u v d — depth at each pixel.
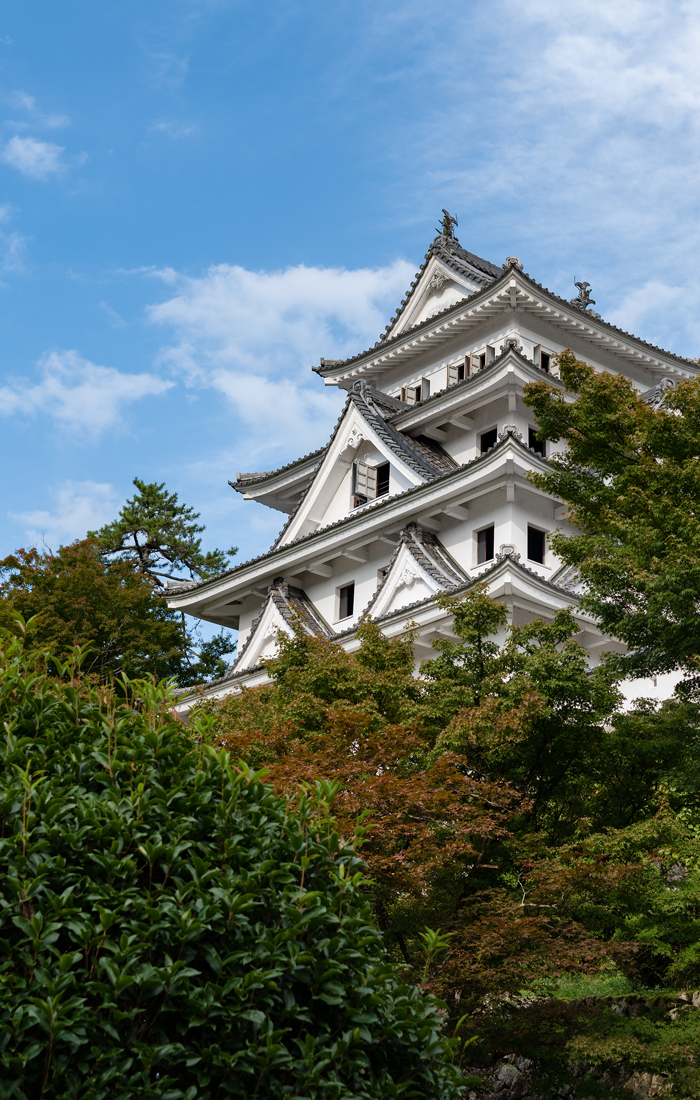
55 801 6.47
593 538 16.91
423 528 34.69
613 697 16.22
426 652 31.69
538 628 17.11
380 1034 6.76
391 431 37.53
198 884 6.46
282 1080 6.23
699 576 14.35
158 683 8.41
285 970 6.47
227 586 40.47
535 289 37.25
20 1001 5.68
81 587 42.91
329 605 37.88
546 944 13.02
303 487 44.16
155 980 5.90
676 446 16.95
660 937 15.21
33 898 6.05
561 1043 13.82
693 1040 13.10
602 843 14.25
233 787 7.20
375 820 13.57
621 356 41.06
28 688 7.54
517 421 36.09
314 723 17.62
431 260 42.78
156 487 59.94
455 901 14.46
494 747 15.37
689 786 14.98
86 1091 5.58
